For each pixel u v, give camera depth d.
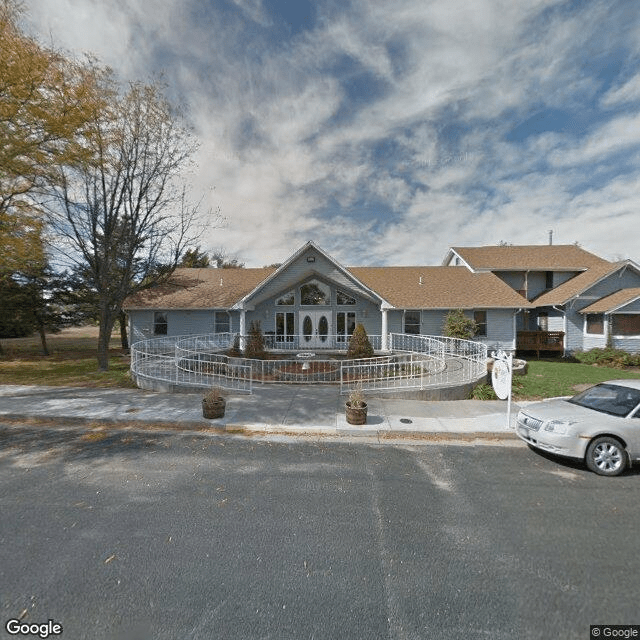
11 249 11.46
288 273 17.34
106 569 2.89
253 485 4.54
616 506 4.05
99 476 4.78
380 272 21.67
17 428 6.97
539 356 19.30
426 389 9.04
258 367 12.27
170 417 7.36
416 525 3.62
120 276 17.19
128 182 14.85
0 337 33.28
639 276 18.84
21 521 3.63
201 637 2.27
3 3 8.24
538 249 24.45
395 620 2.41
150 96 14.30
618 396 5.70
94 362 17.53
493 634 2.30
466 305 17.72
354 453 5.74
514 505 4.06
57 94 9.08
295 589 2.69
